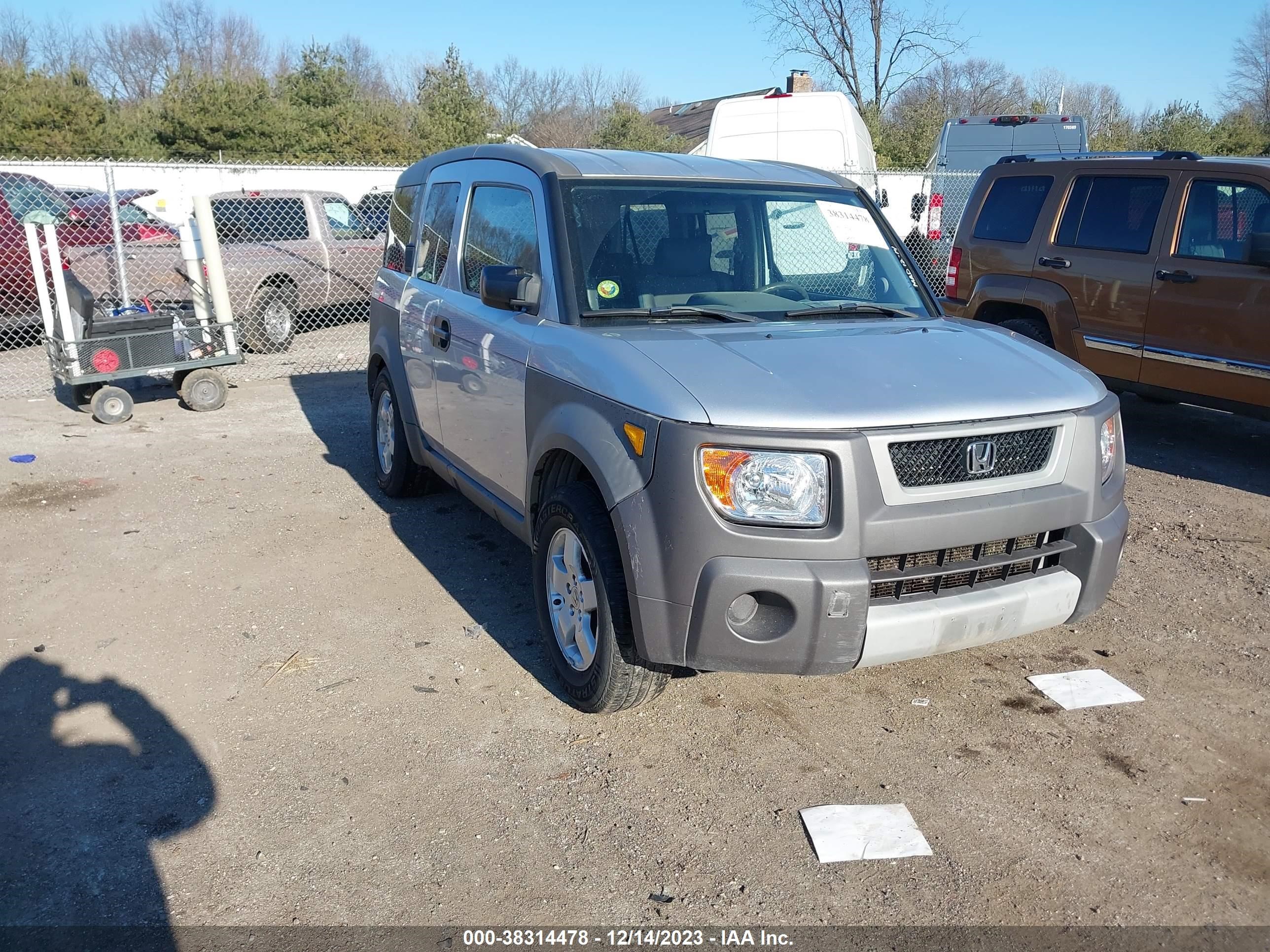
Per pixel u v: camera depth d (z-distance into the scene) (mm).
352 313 13227
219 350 8859
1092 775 3352
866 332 3809
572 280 3912
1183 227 6902
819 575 2984
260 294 11383
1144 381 7188
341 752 3494
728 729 3637
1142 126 35406
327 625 4492
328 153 28703
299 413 8742
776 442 2984
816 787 3287
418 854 2973
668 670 3473
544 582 3846
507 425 4160
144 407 8930
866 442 3023
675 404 3094
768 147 13430
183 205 8750
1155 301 6992
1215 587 4961
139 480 6664
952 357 3555
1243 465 7207
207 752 3494
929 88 41125
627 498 3184
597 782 3318
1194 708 3791
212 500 6250
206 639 4363
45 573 5078
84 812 3158
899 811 3148
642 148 32469
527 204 4309
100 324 8125
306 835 3057
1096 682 3971
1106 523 3455
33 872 2885
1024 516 3238
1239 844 3008
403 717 3717
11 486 6488
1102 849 2982
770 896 2795
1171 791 3268
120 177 13570
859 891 2811
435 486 6258
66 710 3771
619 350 3445
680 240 4195
